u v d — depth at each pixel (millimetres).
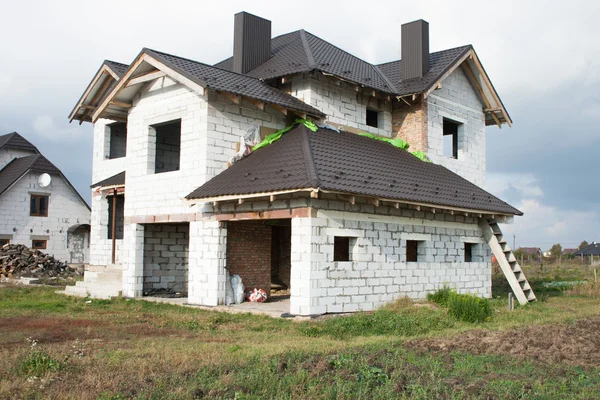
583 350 10172
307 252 13445
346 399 6961
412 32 21141
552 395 7355
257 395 6992
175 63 16281
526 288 18656
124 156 26297
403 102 20719
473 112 23156
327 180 13305
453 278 17938
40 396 6801
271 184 13594
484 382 7820
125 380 7500
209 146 16000
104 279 19812
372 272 15008
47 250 34750
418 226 16656
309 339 11148
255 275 17562
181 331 12047
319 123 17906
